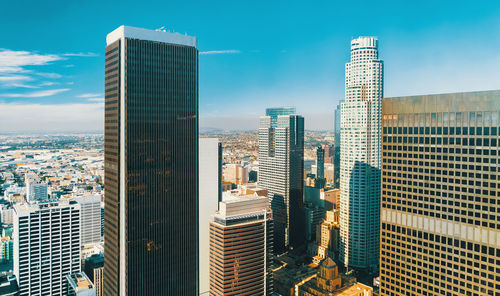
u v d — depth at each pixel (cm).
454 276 18275
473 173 17425
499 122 16562
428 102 19038
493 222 16788
